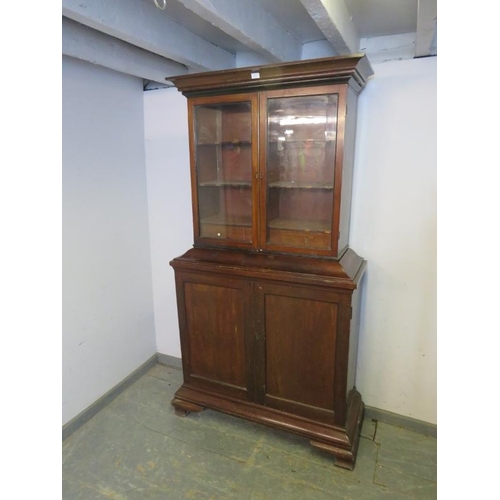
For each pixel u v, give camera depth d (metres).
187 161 2.36
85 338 2.16
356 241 2.02
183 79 1.79
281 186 1.87
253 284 1.85
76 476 1.80
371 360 2.12
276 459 1.89
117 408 2.30
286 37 1.84
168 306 2.68
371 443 1.99
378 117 1.84
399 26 1.69
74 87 1.95
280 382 1.92
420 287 1.93
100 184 2.17
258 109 1.73
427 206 1.83
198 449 1.96
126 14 1.41
